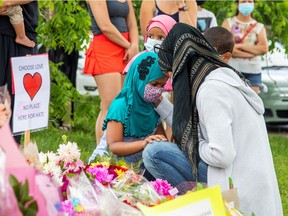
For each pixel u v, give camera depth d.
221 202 5.15
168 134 8.31
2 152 4.29
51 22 13.51
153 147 6.95
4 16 8.84
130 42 10.67
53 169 5.98
